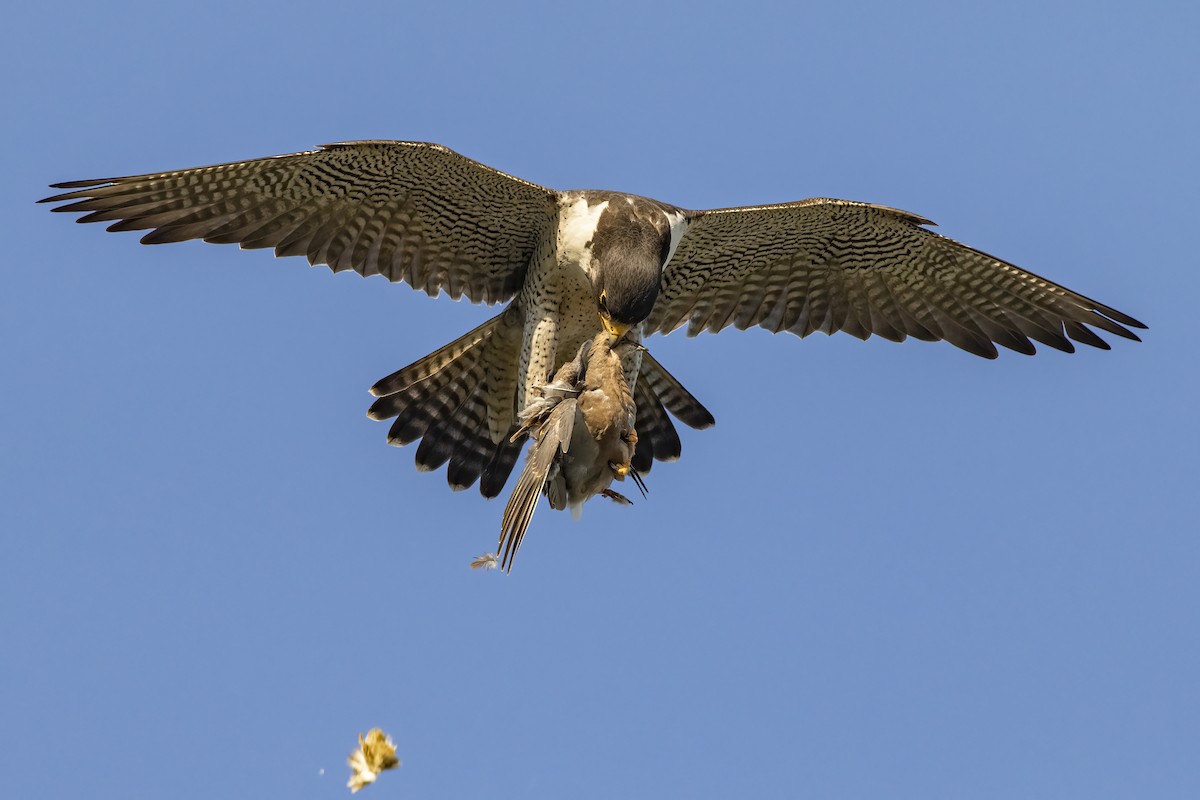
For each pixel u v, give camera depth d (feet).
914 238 46.93
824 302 49.24
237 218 42.80
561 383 36.27
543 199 42.52
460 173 42.11
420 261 44.70
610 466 36.29
